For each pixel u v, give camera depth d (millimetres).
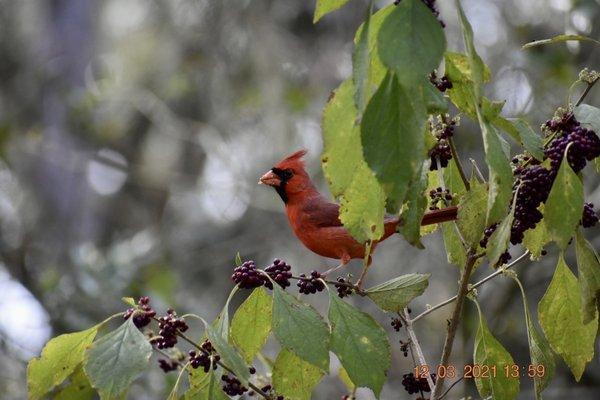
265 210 15773
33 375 5141
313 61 15797
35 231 17031
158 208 18219
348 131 4406
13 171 17438
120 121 18016
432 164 5691
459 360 12523
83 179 17750
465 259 5762
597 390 11742
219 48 16484
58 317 12391
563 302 5250
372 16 4414
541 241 5270
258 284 5156
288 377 5371
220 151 15977
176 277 14008
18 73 18297
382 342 4793
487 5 14258
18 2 18688
